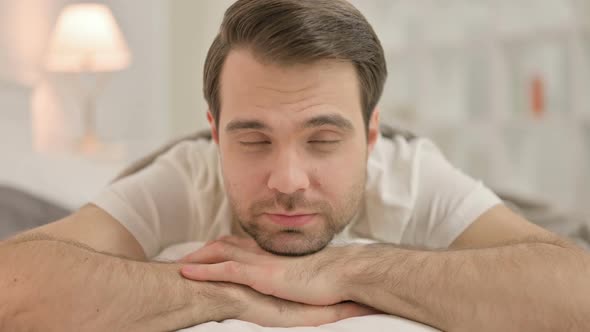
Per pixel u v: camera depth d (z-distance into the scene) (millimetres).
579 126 3143
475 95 3643
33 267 771
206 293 818
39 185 2365
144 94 3855
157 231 1186
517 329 778
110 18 3209
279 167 868
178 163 1263
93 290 758
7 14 3072
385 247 917
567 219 1784
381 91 1003
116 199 1149
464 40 3523
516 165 3508
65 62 3080
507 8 3400
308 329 760
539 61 3410
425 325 817
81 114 3453
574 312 767
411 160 1237
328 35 851
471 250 870
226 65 894
